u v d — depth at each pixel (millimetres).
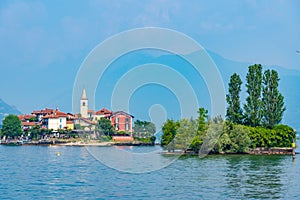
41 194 62438
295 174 82500
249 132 140125
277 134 144375
